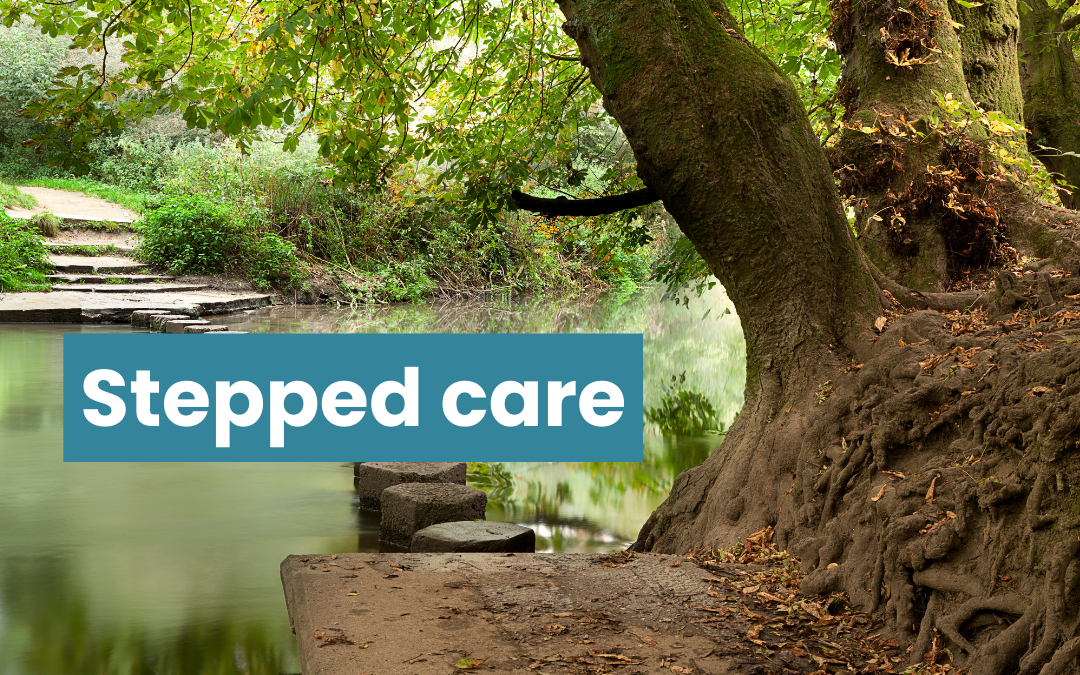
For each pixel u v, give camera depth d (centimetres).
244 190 2383
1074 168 840
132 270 2069
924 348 430
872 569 348
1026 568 290
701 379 1255
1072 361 329
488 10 834
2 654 379
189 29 687
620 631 317
